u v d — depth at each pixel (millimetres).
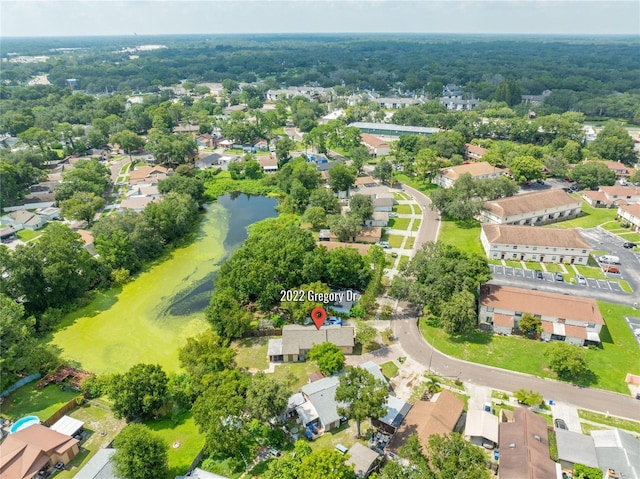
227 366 82000
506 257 124500
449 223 150625
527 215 142875
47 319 99812
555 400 76000
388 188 180750
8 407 77000
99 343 95250
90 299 110438
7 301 86062
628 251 128250
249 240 123438
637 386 78750
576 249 120000
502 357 87000
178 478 61938
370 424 71438
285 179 182500
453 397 72812
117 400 71562
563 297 93938
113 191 181625
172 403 75688
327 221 143000
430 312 101438
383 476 56469
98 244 119500
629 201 160125
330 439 68625
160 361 89938
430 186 185625
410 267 102500
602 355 86812
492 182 157000
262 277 99938
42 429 68438
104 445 69125
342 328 89812
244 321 91875
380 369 80125
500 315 94750
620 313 99812
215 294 100312
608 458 61500
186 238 145000
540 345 90375
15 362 79375
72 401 76438
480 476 52562
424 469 54094
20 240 140500
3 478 60906
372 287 102312
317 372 83250
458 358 86938
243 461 65000
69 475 63875
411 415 70000
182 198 153750
